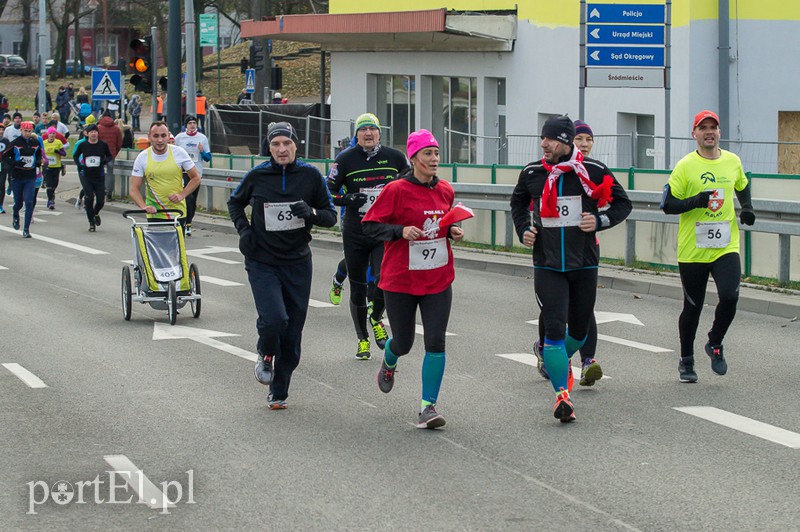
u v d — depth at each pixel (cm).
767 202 1861
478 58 3925
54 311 1830
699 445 993
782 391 1209
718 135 1223
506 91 3806
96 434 1051
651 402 1161
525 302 1895
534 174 1090
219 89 8331
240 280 2217
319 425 1078
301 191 1102
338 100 4722
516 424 1073
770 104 2981
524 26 3678
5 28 13300
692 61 2953
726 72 2931
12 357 1438
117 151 3978
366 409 1144
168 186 1802
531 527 782
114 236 3038
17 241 2916
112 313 1811
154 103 3828
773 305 1717
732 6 2944
